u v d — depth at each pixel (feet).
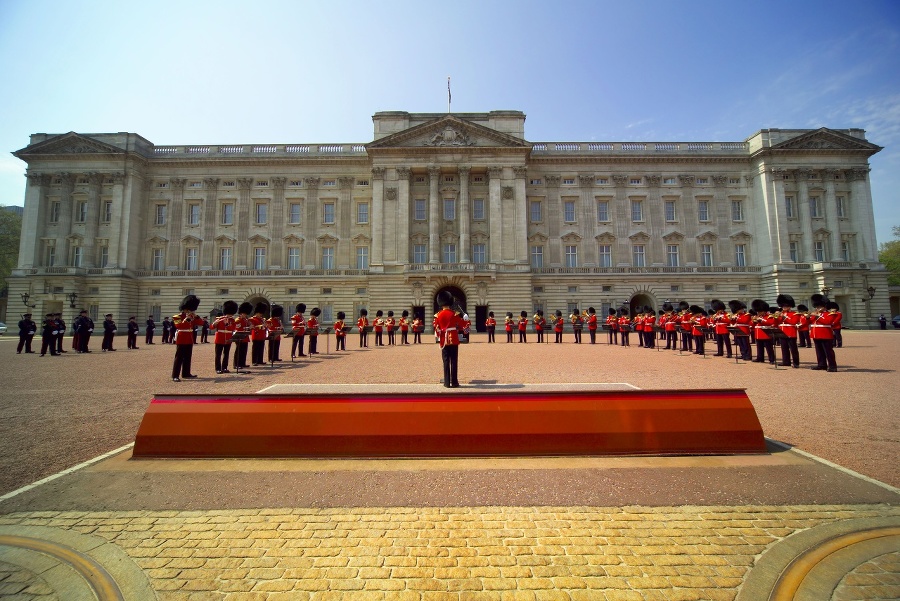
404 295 162.50
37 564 13.56
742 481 19.54
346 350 90.12
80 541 14.88
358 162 179.52
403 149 167.53
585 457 22.40
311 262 176.65
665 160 180.14
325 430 22.77
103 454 23.52
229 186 180.45
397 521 16.40
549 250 177.68
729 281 175.73
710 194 180.45
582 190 180.45
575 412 23.31
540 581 12.83
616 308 174.29
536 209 180.14
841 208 176.76
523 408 23.40
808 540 14.69
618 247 177.88
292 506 17.56
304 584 12.67
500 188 168.14
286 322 172.96
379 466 21.52
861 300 164.66
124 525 16.02
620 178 180.04
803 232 172.76
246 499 18.12
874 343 95.09
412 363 62.18
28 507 17.34
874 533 14.98
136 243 174.70
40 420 31.04
